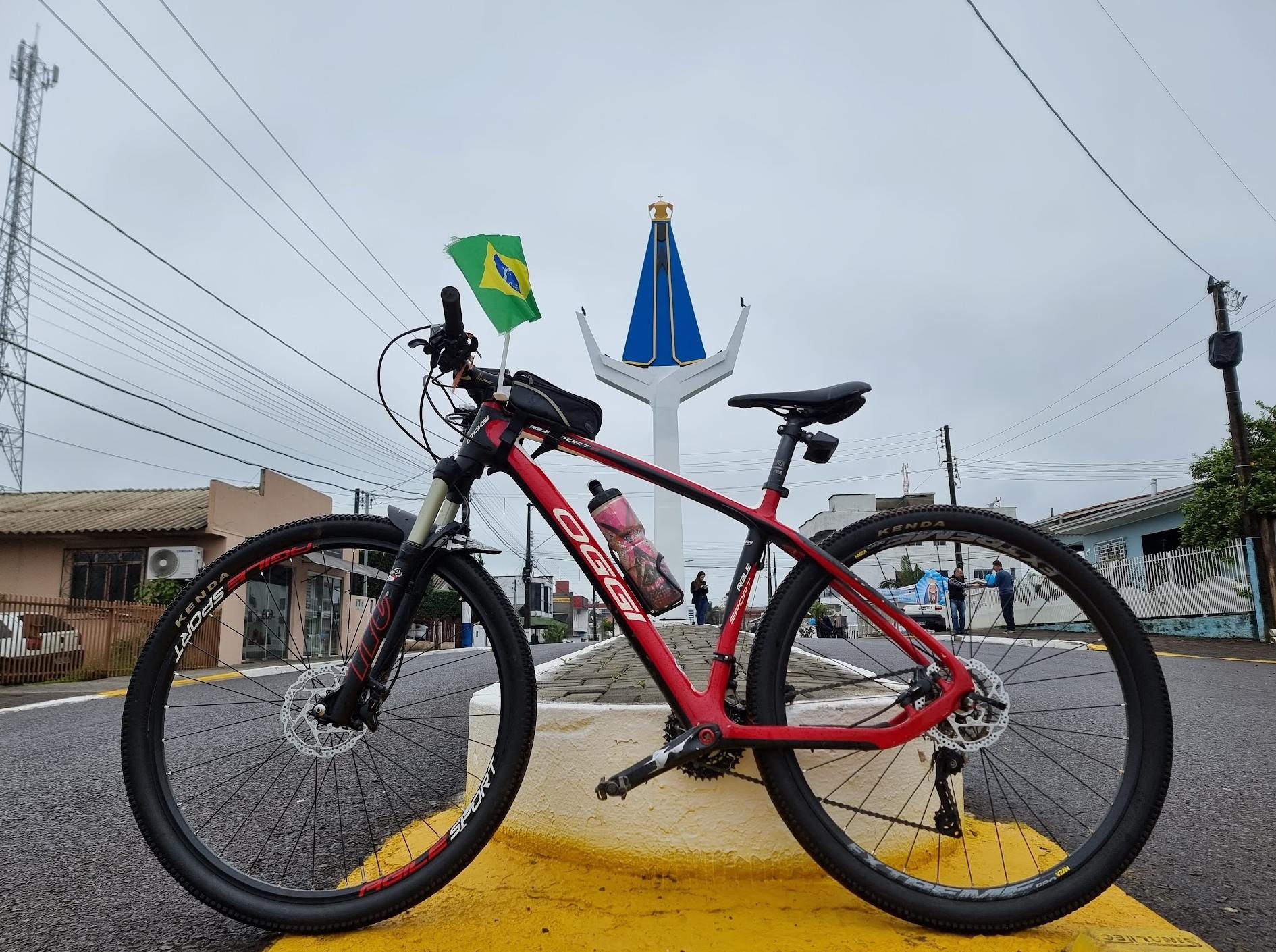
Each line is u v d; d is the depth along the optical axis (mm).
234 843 2207
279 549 1854
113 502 17562
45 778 3256
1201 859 2119
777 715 1719
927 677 1760
